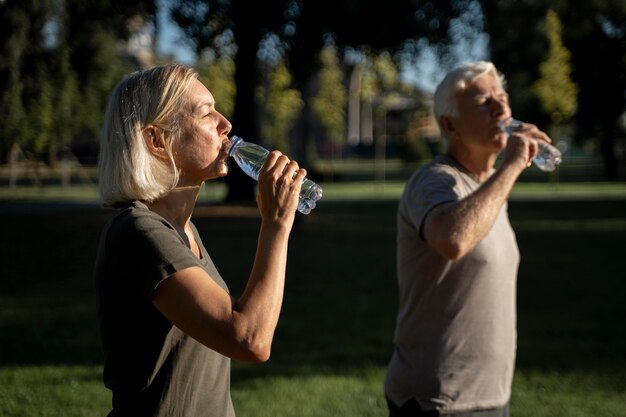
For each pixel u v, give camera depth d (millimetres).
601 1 28828
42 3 16531
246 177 20875
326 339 6742
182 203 1873
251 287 1674
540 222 17312
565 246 13219
